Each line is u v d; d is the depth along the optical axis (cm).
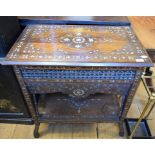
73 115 126
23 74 94
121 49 96
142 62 86
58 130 141
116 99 136
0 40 94
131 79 94
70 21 127
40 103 133
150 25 136
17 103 129
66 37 108
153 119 149
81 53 93
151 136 131
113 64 85
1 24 94
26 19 126
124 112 118
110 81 96
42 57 89
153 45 110
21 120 142
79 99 135
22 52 93
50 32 113
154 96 102
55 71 92
